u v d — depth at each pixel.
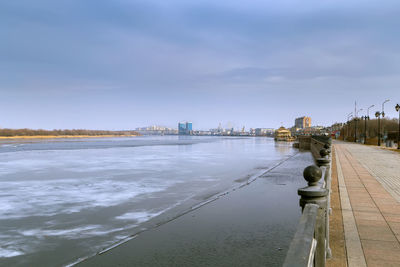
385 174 14.60
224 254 9.44
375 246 5.04
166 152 68.69
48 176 27.95
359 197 9.16
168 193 19.77
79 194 19.52
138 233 11.70
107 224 13.01
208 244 10.30
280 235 11.06
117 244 10.57
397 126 115.56
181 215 14.04
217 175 28.78
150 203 16.89
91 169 33.75
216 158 50.97
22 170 32.62
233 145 115.62
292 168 34.06
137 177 27.47
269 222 12.66
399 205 8.10
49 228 12.57
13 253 9.99
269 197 17.78
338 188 10.76
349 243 5.18
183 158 50.78
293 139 188.75
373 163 20.06
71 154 61.09
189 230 11.84
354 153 30.41
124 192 20.19
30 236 11.59
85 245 10.61
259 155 58.94
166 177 27.50
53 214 14.72
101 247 10.35
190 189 21.23
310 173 3.14
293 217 13.40
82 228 12.52
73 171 31.83
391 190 10.37
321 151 6.74
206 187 22.05
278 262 8.80
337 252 4.77
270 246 10.01
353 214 7.15
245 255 9.34
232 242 10.44
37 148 88.44
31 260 9.45
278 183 23.06
